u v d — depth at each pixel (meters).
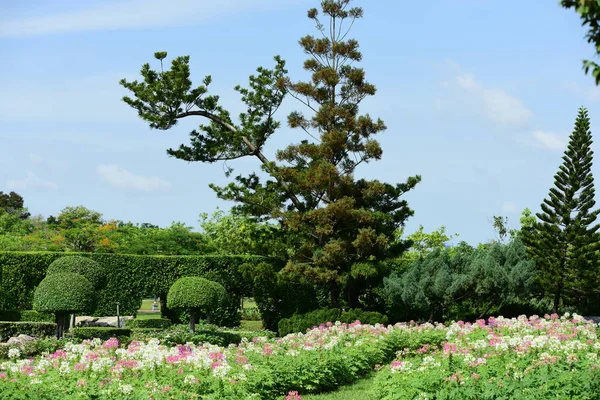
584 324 18.09
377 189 26.62
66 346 12.74
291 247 27.70
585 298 28.92
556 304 28.62
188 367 11.43
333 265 26.53
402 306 25.03
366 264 25.58
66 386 10.48
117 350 12.52
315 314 25.22
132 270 27.17
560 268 27.86
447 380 10.67
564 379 9.99
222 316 27.59
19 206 64.25
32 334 21.94
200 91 28.22
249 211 27.75
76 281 20.44
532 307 27.12
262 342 15.75
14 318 26.16
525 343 12.84
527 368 10.86
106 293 26.81
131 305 27.08
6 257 26.28
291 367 12.91
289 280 26.91
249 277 26.88
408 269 26.30
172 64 27.70
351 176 26.78
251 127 28.61
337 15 28.61
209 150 28.86
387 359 16.44
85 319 27.61
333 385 13.72
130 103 27.88
